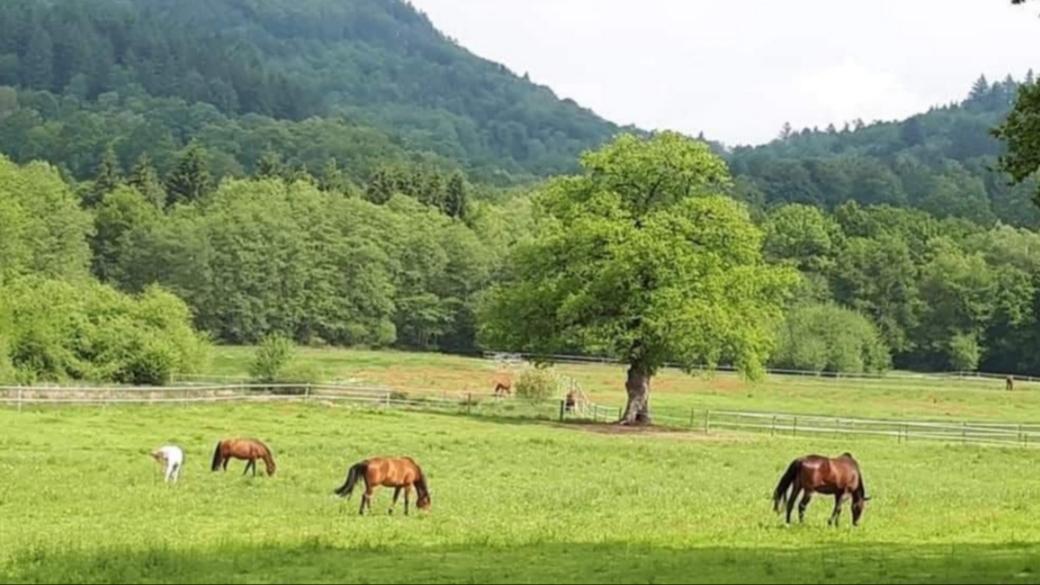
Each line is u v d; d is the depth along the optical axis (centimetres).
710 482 4003
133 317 7169
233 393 6231
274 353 7194
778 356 11756
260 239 12300
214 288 12212
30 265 10756
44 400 5562
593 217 6500
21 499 3131
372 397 6575
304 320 12669
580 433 5706
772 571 2066
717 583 1925
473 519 2948
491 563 2169
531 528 2747
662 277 6244
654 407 7600
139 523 2822
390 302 12962
